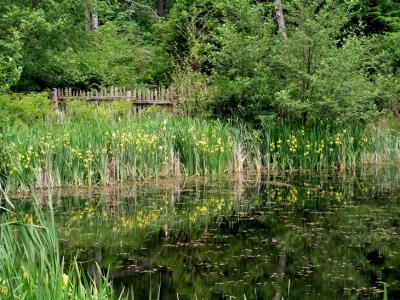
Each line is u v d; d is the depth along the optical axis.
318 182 13.27
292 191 12.06
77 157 12.34
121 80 21.03
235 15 16.64
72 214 9.70
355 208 10.27
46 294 3.60
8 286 3.68
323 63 14.25
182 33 21.06
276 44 15.23
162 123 13.90
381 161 17.02
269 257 7.24
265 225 8.99
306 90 14.88
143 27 33.84
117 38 24.73
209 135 14.20
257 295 5.83
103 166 12.57
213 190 12.10
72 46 19.56
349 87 14.62
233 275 6.54
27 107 13.73
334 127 15.91
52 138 12.30
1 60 12.62
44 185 12.05
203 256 7.29
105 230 8.66
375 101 19.02
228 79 15.45
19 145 11.69
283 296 5.81
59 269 3.80
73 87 20.88
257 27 15.98
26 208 10.03
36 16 16.69
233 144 14.83
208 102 15.62
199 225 9.02
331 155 15.87
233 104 15.67
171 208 10.26
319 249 7.59
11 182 11.54
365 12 25.47
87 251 7.53
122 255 7.36
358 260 7.07
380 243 7.86
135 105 16.59
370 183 13.16
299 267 6.82
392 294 5.85
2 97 13.30
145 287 6.09
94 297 4.20
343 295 5.83
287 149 15.35
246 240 8.09
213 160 14.23
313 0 16.17
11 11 17.11
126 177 13.04
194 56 18.58
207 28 21.08
